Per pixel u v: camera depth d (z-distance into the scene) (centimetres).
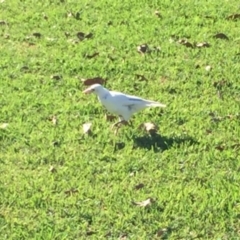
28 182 1186
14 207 1130
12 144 1288
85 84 1495
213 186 1174
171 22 1802
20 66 1573
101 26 1780
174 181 1191
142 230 1080
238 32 1748
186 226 1089
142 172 1210
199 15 1847
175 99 1436
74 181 1187
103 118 1365
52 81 1509
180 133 1315
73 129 1331
